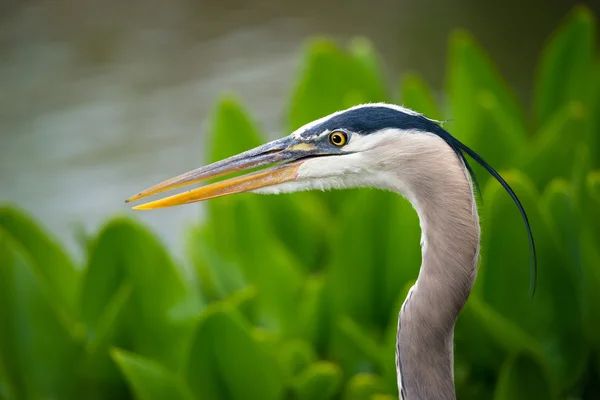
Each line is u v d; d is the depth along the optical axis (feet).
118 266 32.01
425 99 39.24
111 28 77.82
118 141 61.77
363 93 43.09
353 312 35.04
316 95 42.80
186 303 32.58
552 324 32.19
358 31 76.02
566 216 32.37
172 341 32.60
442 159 19.76
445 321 19.83
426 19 78.18
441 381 19.98
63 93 67.56
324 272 38.42
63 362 31.40
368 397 30.14
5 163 59.47
